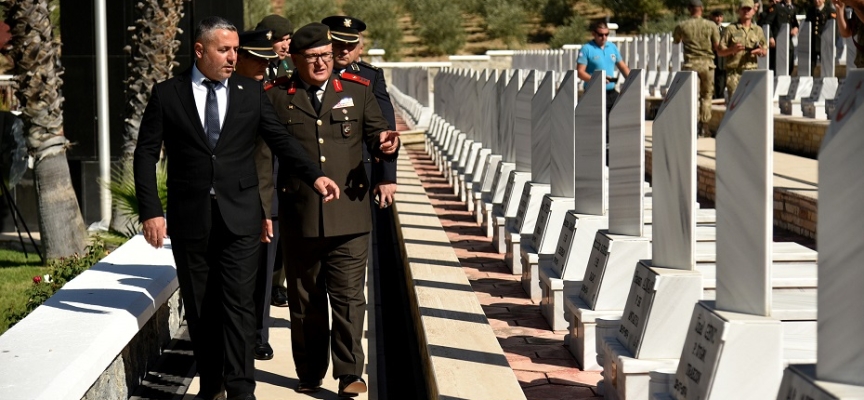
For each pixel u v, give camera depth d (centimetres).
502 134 1054
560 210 761
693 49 1628
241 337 566
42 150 1385
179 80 564
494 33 5988
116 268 746
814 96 1507
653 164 521
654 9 5412
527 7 6169
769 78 392
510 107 1031
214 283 575
